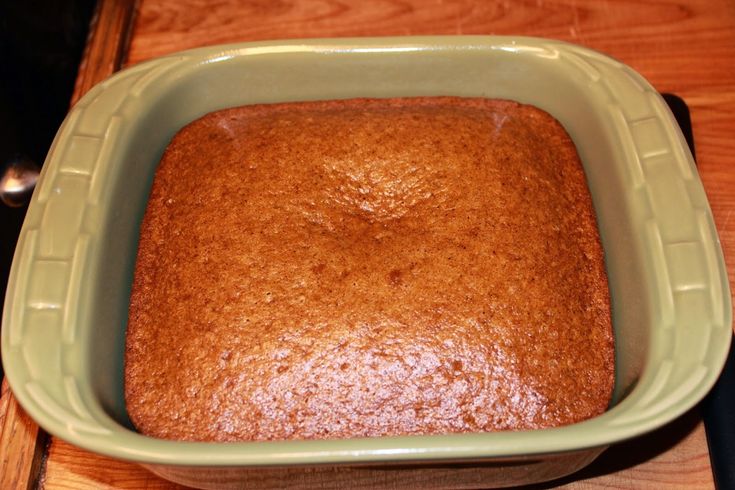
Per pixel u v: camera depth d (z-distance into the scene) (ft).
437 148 1.37
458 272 1.27
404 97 1.48
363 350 1.23
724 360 1.13
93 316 1.21
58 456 1.31
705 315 1.16
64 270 1.21
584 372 1.26
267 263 1.29
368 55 1.41
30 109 1.73
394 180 1.36
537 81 1.43
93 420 1.11
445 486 1.25
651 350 1.16
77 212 1.25
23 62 1.74
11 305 1.18
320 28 1.66
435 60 1.42
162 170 1.42
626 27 1.64
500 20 1.65
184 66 1.41
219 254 1.31
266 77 1.44
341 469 1.12
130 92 1.37
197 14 1.68
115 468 1.30
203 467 1.07
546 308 1.27
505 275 1.27
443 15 1.66
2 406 1.31
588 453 1.13
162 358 1.28
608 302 1.32
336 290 1.27
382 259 1.29
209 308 1.27
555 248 1.31
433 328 1.24
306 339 1.24
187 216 1.35
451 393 1.22
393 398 1.22
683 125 1.51
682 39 1.62
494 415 1.22
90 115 1.34
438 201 1.33
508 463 1.13
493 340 1.24
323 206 1.34
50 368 1.15
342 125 1.41
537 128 1.45
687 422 1.30
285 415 1.22
